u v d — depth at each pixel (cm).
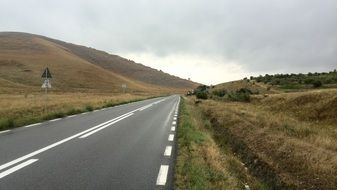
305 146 1217
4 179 748
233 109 2950
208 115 2758
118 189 696
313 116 2522
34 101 4166
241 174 1077
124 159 981
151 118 2345
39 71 14962
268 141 1390
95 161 946
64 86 13550
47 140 1290
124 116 2455
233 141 1620
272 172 1073
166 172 839
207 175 808
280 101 3391
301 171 1017
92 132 1545
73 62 18638
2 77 12762
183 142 1255
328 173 951
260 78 11050
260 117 2223
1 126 1617
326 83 7244
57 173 805
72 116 2380
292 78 9338
